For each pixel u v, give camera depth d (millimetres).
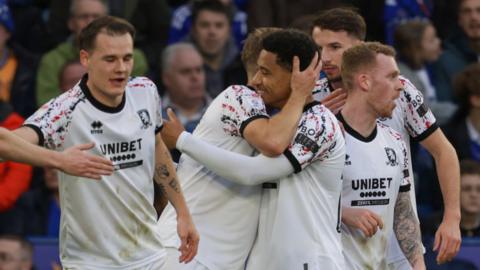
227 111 16047
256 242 16438
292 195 16047
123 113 15727
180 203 16219
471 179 23016
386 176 16734
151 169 16047
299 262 16031
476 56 27000
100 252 15898
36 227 22812
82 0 25094
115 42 15320
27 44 26438
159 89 25562
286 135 15609
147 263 16172
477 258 22422
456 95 24750
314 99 16938
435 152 17484
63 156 14547
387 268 17156
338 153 16141
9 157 14445
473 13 27062
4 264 21297
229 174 15852
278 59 15750
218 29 25828
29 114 24969
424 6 28188
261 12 27469
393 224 17250
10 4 26625
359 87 16578
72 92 15562
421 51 26172
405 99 17328
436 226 23016
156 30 26922
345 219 16547
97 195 15711
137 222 16047
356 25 17359
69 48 25172
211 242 16375
